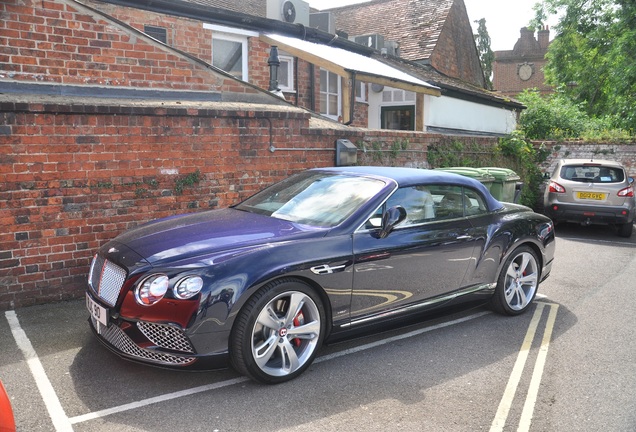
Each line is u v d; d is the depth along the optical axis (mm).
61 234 5469
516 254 5520
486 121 17156
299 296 3844
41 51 5945
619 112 19031
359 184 4734
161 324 3484
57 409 3357
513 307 5566
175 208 6293
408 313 4594
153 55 6793
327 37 12945
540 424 3383
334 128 8094
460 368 4207
